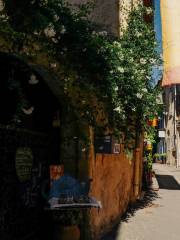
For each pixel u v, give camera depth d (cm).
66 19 346
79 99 407
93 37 379
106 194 504
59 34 342
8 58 329
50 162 428
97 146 456
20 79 361
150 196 849
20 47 310
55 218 393
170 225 546
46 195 394
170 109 2456
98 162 465
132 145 583
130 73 479
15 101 328
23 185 372
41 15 303
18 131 361
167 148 2573
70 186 377
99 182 469
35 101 397
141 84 511
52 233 411
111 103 439
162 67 633
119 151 520
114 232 498
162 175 1468
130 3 654
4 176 338
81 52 365
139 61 579
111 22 548
